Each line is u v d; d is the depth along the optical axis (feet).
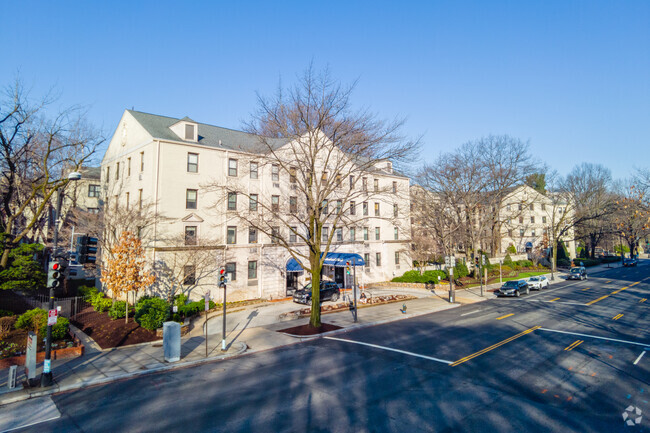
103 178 119.34
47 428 32.01
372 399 36.68
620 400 35.78
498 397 36.76
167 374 46.98
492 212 160.97
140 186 94.53
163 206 89.40
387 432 29.76
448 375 43.45
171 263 87.92
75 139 94.48
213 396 38.75
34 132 86.17
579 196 219.00
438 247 146.00
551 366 46.32
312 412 33.94
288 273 112.68
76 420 33.53
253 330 70.38
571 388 39.01
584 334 63.10
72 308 86.28
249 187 103.86
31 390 40.50
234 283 98.99
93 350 57.47
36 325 59.11
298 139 72.84
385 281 141.79
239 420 32.65
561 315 80.74
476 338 61.21
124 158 104.63
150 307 69.15
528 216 234.17
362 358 51.24
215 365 50.60
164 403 37.11
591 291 120.88
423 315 85.51
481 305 97.96
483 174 139.23
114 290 71.05
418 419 32.04
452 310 91.09
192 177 94.89
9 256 82.79
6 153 81.35
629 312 83.20
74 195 122.72
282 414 33.68
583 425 30.58
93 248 45.78
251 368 48.52
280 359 52.34
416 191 148.56
